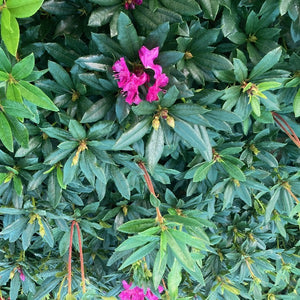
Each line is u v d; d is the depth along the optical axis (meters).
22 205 0.64
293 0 0.54
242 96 0.58
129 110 0.53
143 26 0.51
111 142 0.54
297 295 0.92
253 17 0.56
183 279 0.83
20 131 0.49
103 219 0.71
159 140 0.52
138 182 0.68
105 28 0.57
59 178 0.59
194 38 0.55
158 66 0.48
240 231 0.82
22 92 0.46
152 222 0.55
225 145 0.64
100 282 0.80
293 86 0.60
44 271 0.73
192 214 0.67
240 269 0.80
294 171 0.73
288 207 0.72
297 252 0.90
